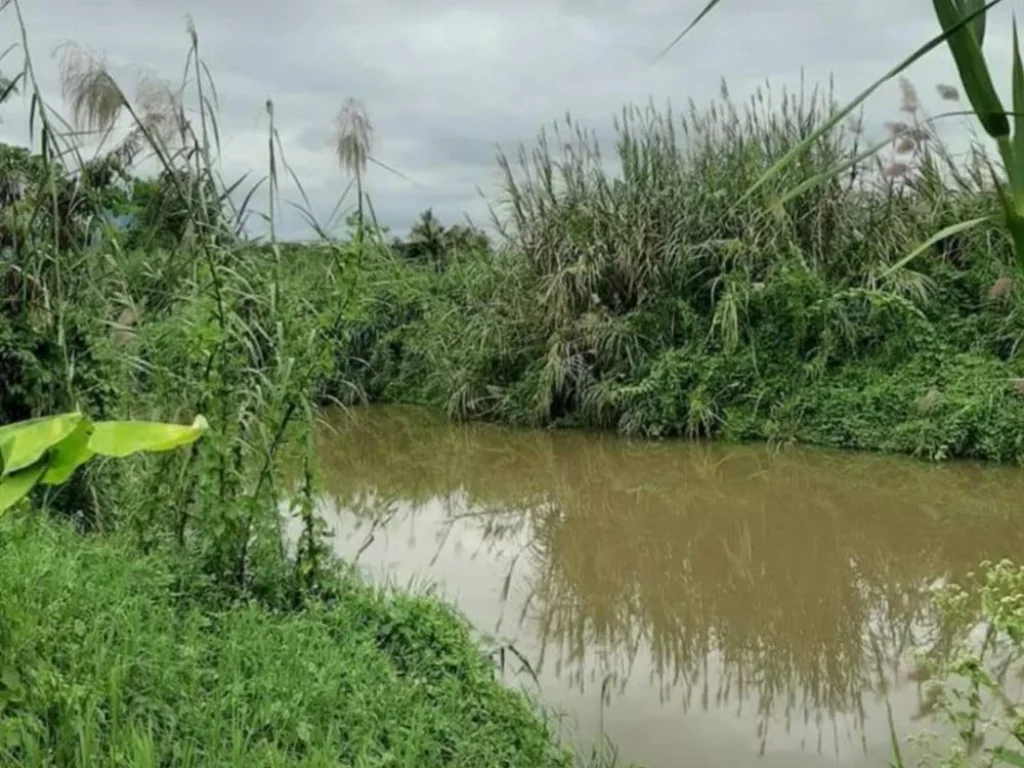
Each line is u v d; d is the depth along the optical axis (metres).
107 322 5.39
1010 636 3.37
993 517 7.82
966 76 1.11
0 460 1.64
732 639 5.32
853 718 4.23
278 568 4.82
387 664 4.04
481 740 3.61
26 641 2.72
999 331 10.67
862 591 6.15
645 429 11.89
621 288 12.82
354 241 4.85
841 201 11.83
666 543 7.42
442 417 13.89
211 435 4.60
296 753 3.07
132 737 2.63
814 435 10.91
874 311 11.08
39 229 5.35
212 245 4.67
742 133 12.73
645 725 4.18
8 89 4.75
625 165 13.09
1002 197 1.15
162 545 4.74
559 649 5.15
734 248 11.79
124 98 4.49
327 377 5.13
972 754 3.42
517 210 13.55
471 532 7.84
